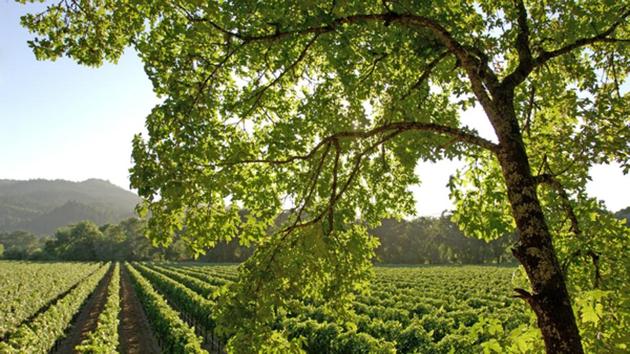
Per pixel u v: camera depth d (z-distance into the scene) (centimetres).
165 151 428
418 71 519
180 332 1684
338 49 441
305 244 503
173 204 442
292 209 549
